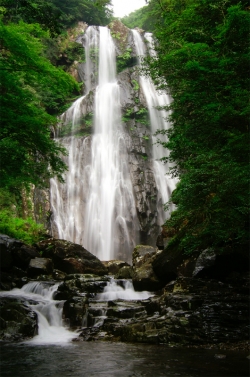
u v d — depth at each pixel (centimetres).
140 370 738
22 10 1454
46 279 1830
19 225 2466
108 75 4569
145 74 1548
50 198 3238
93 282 1659
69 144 3672
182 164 1369
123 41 4731
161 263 1529
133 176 3556
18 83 1424
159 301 1216
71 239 3253
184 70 1243
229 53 1204
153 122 3981
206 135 1225
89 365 791
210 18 1483
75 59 4512
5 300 1370
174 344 991
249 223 1144
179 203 1193
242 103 1123
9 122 1365
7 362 830
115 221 3419
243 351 902
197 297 1149
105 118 3934
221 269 1314
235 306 1055
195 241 1202
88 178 3566
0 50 1475
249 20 1148
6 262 1872
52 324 1295
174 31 1558
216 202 1075
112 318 1212
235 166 1072
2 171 1459
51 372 739
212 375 692
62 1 4753
